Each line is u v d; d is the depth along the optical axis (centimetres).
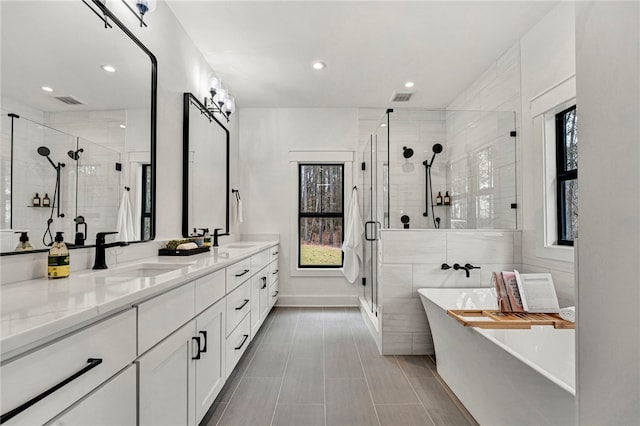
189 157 251
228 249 277
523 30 253
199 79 279
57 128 125
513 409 139
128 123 171
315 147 418
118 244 155
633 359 54
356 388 205
